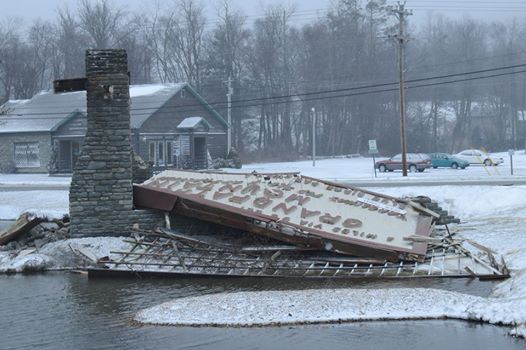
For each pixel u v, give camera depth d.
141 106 67.88
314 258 21.50
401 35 54.06
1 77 104.56
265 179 24.81
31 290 19.47
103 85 24.11
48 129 68.81
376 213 22.81
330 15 112.75
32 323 16.02
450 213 30.03
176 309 16.53
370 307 16.16
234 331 15.00
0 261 22.81
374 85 96.56
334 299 16.72
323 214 22.58
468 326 15.05
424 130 112.69
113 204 23.95
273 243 22.45
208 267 20.81
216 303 16.81
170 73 114.31
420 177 50.72
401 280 19.41
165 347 14.09
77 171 24.00
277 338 14.48
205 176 25.38
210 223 24.16
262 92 107.75
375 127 111.06
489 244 22.28
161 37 114.81
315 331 14.89
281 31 111.06
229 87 76.81
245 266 20.81
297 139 111.25
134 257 21.70
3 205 38.38
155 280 20.53
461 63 123.88
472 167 69.69
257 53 109.50
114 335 14.95
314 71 109.19
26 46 115.00
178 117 70.31
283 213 22.55
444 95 126.06
